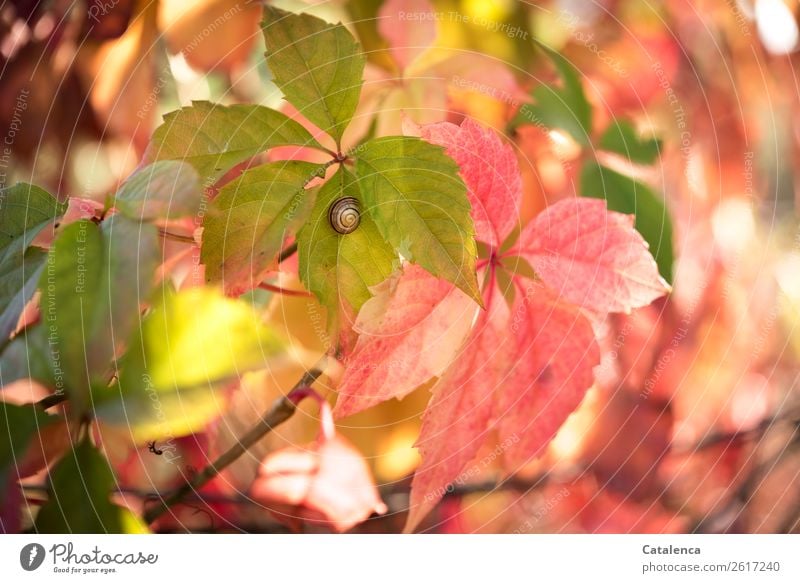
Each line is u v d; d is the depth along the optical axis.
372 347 0.44
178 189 0.41
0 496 0.42
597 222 0.47
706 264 0.51
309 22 0.44
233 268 0.43
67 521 0.43
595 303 0.46
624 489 0.50
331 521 0.47
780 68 0.52
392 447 0.47
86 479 0.43
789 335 0.52
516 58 0.49
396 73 0.48
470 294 0.43
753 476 0.51
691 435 0.51
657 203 0.50
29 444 0.42
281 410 0.45
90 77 0.47
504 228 0.46
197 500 0.47
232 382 0.42
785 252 0.52
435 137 0.45
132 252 0.41
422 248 0.43
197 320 0.41
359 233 0.43
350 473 0.47
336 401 0.45
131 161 0.46
